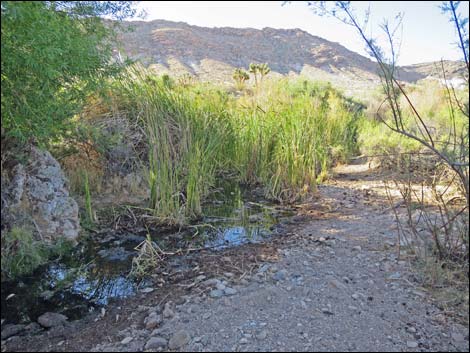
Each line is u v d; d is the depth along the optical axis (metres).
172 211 4.49
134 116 5.36
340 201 5.18
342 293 2.82
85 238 3.93
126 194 5.00
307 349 2.25
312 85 10.95
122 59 5.03
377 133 8.73
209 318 2.55
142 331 2.48
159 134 5.08
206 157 5.52
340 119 8.45
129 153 5.18
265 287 2.90
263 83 8.49
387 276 3.06
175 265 3.44
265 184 5.89
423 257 3.23
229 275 3.17
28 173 3.60
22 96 3.06
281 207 5.05
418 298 2.75
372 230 4.01
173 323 2.52
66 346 2.37
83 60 3.46
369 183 6.01
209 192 5.59
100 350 2.31
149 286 3.09
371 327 2.44
